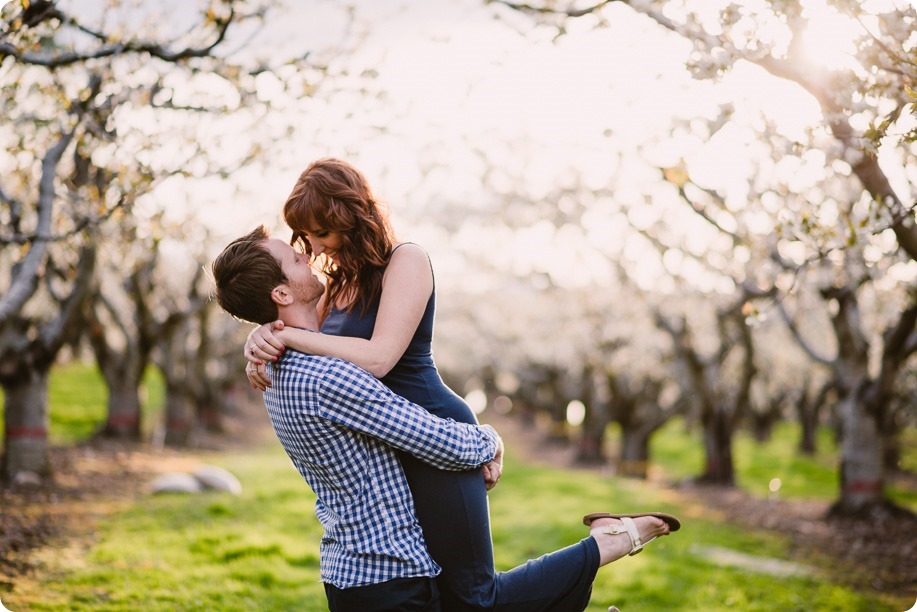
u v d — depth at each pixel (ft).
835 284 26.08
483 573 8.98
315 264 9.85
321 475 8.80
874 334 42.32
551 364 90.02
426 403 9.04
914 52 12.94
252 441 71.67
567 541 27.68
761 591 22.59
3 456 32.09
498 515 35.06
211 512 28.09
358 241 8.98
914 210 16.12
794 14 13.62
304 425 8.55
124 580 18.92
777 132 15.75
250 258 8.89
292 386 8.59
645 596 21.17
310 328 9.12
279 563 21.09
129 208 19.51
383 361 8.71
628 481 57.93
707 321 55.57
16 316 31.65
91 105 19.07
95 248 29.66
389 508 8.70
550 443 107.86
